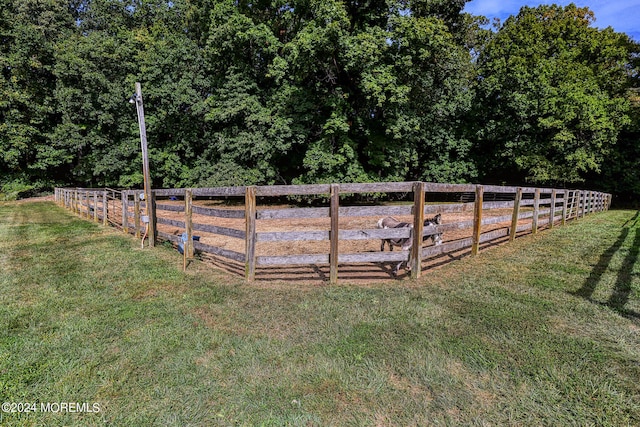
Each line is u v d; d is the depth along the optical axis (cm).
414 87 2072
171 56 2308
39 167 2789
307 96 1883
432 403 254
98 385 276
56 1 3250
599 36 2280
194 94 2275
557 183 2572
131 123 2522
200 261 664
